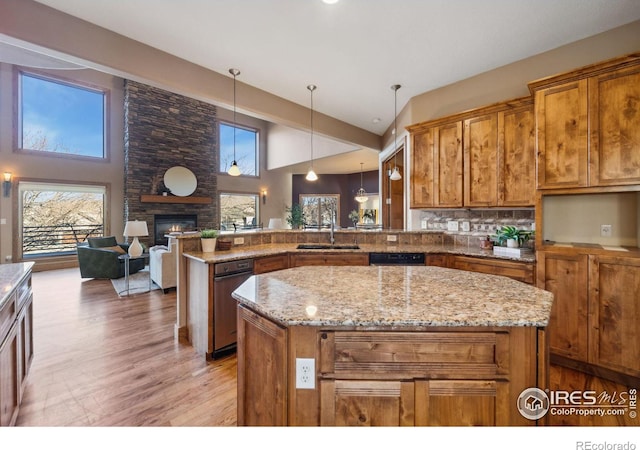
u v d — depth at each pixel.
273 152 9.33
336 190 10.29
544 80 2.38
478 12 2.33
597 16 2.38
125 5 2.29
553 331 2.34
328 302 1.22
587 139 2.20
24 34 2.21
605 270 2.12
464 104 3.49
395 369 1.06
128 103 6.79
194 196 7.82
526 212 3.11
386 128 5.53
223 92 3.41
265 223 9.75
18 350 1.71
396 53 2.94
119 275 5.36
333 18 2.42
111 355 2.49
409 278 1.67
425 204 3.56
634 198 2.36
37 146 6.20
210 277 2.45
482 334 1.06
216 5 2.28
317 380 1.08
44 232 6.44
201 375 2.20
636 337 2.00
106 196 6.89
